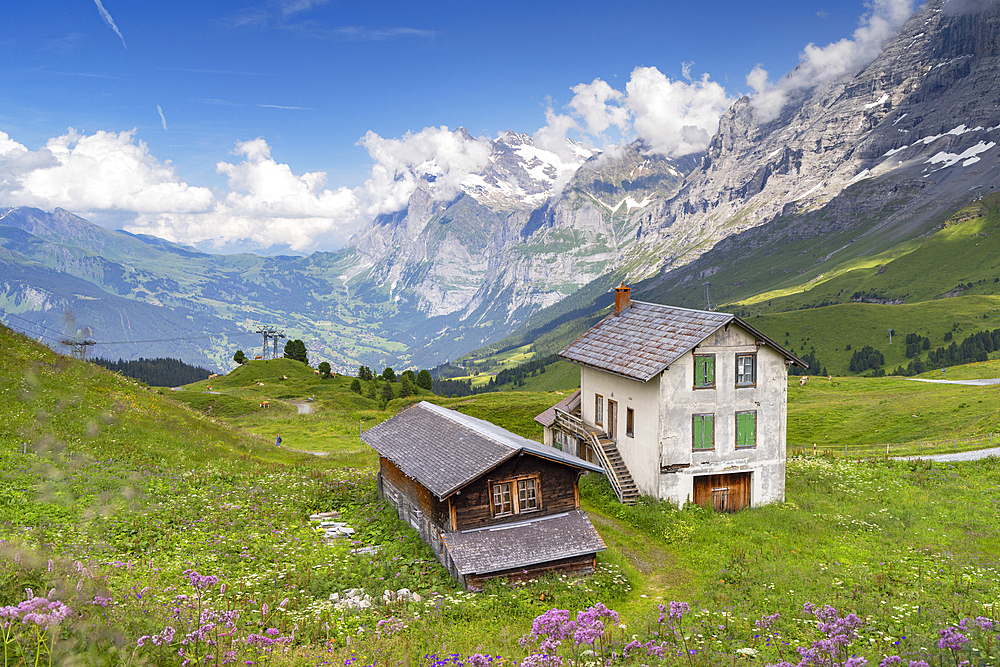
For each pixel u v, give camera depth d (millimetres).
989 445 54500
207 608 16109
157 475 33219
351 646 15789
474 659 14211
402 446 32281
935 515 34250
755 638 17469
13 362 46469
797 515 34719
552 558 25016
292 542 26266
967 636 15188
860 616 19094
